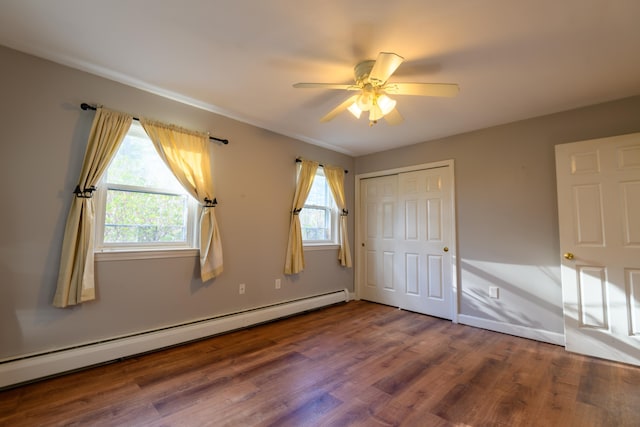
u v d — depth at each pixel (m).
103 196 2.51
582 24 1.82
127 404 1.88
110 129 2.45
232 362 2.48
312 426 1.69
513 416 1.80
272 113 3.25
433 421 1.75
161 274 2.77
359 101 2.21
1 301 2.05
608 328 2.62
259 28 1.90
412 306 4.14
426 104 2.94
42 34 1.98
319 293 4.29
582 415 1.81
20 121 2.14
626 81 2.49
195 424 1.70
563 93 2.70
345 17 1.78
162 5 1.70
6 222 2.07
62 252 2.24
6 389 2.00
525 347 2.89
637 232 2.55
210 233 3.01
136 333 2.61
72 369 2.26
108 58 2.25
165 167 2.86
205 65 2.34
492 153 3.51
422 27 1.86
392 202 4.47
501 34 1.92
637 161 2.58
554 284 3.02
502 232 3.38
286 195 3.89
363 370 2.37
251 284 3.47
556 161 2.94
